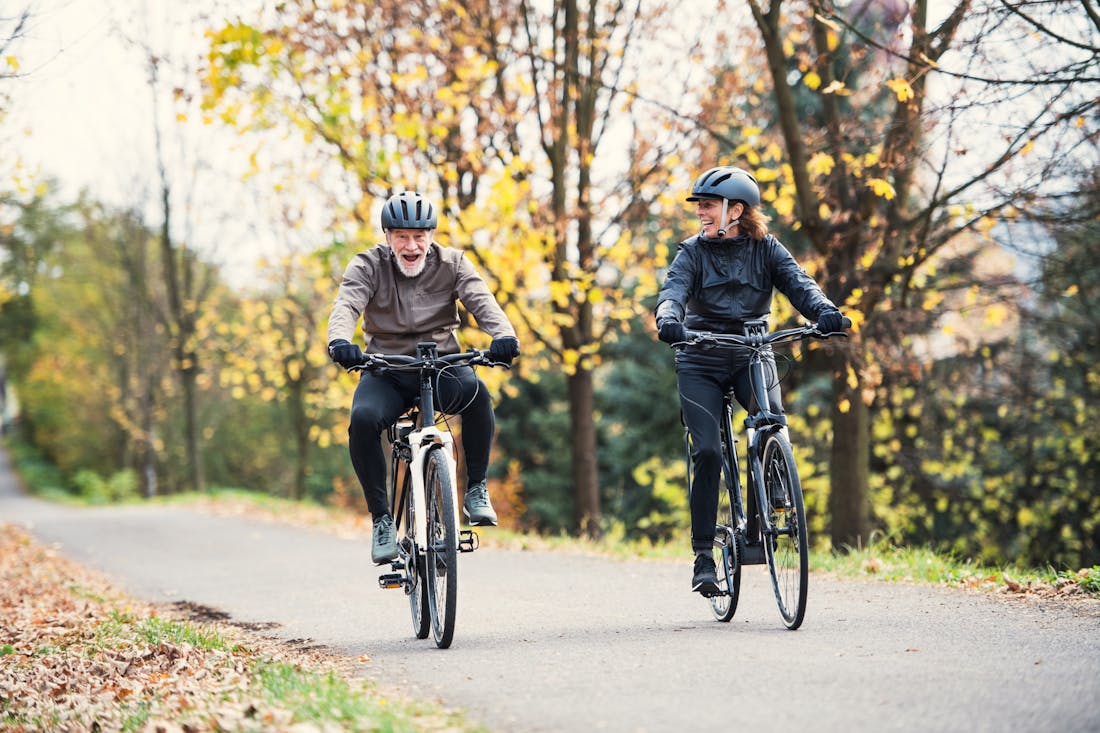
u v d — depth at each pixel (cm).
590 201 1928
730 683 586
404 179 1880
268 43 1706
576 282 1870
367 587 1252
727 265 801
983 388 2436
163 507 3419
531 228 1834
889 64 1293
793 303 793
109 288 5481
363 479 798
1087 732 477
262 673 708
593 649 717
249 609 1141
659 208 1933
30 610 1238
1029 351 2403
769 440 768
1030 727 486
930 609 840
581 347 2023
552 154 1903
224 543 2075
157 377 5438
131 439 6272
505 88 1916
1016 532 2652
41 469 7925
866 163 1422
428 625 812
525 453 4469
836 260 1562
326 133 1819
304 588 1293
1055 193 1384
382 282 807
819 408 2509
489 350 774
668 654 679
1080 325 2269
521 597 1046
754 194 797
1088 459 2489
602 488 3553
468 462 814
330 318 775
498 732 521
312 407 4222
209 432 6322
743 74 1855
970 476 2592
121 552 2027
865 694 550
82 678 797
